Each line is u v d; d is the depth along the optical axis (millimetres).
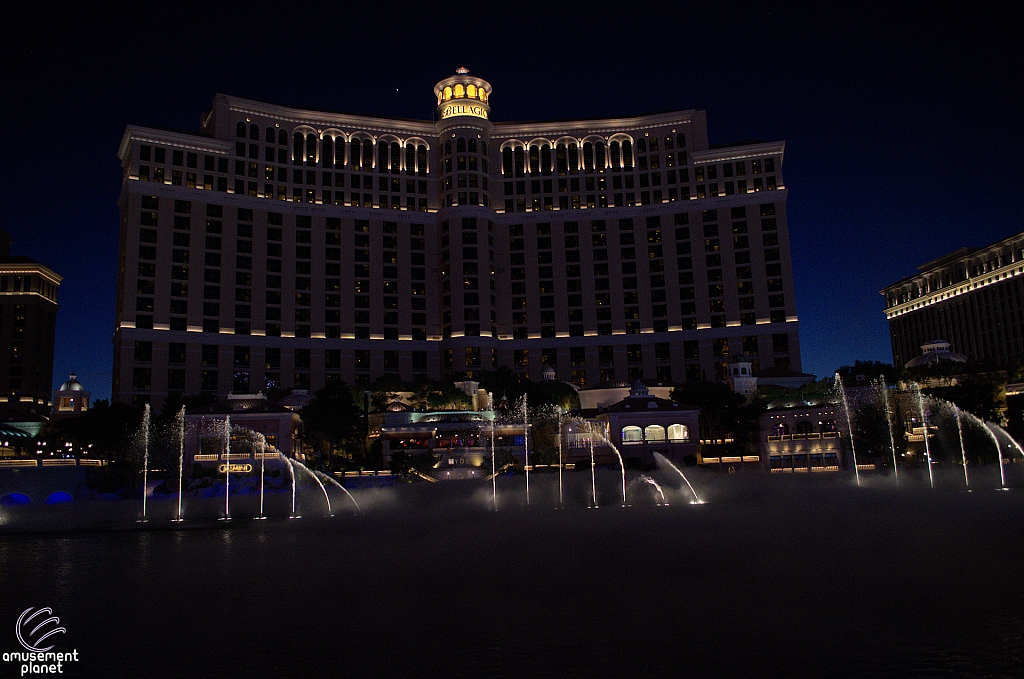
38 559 35375
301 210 165500
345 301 164500
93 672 16688
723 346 165375
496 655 17328
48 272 189750
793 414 103000
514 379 138250
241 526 51625
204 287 153125
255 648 18312
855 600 21828
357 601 23594
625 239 174125
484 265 168750
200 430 98938
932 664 15883
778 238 168250
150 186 151750
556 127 181000
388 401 134625
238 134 163500
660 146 178500
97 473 88312
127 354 144250
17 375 181125
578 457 105938
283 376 156875
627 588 24672
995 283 174500
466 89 185875
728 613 20750
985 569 26141
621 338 169125
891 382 118125
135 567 32156
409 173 176875
